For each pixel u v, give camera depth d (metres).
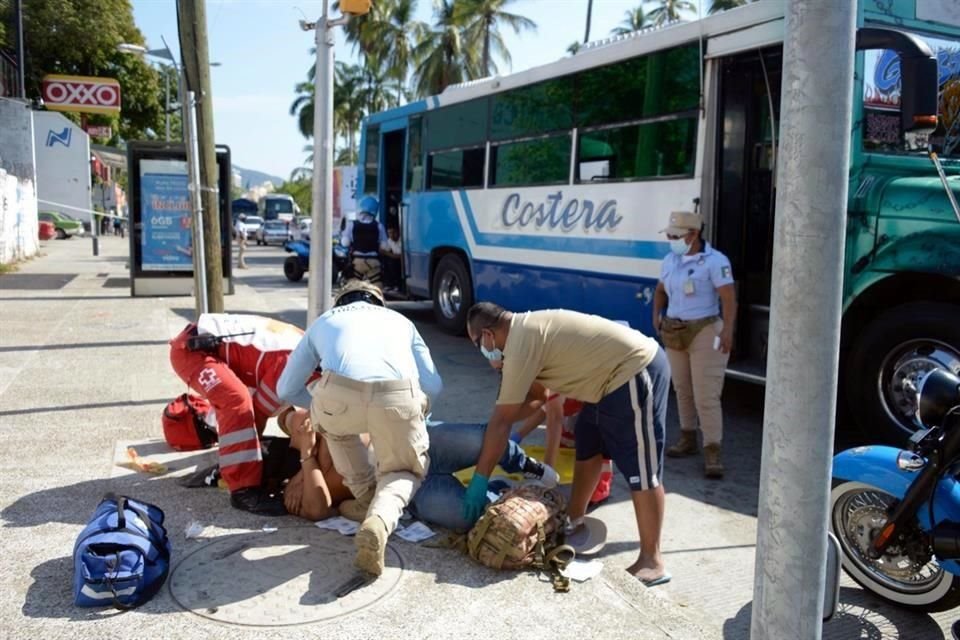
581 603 3.55
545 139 9.02
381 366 3.80
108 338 9.71
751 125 7.23
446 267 11.31
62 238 38.84
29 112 23.83
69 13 38.34
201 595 3.49
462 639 3.22
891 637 3.65
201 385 4.52
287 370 4.13
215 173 8.45
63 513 4.37
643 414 3.97
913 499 3.58
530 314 4.04
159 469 5.05
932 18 6.27
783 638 2.35
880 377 5.91
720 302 5.99
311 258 6.58
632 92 7.73
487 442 4.06
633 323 7.79
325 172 6.48
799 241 2.21
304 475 4.34
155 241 13.66
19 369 7.96
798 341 2.24
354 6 6.12
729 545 4.66
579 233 8.44
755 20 6.46
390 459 3.92
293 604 3.44
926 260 5.58
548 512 3.93
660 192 7.37
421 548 4.04
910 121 5.00
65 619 3.27
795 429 2.27
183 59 8.09
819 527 2.30
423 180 11.83
